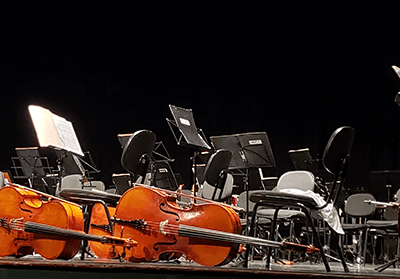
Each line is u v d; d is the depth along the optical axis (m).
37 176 6.48
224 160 3.96
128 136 5.23
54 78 8.72
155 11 8.88
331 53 8.23
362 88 8.02
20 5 8.68
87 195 3.34
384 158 7.80
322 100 8.20
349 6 8.14
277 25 8.53
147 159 3.60
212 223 2.91
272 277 2.40
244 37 8.66
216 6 8.77
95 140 8.69
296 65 8.39
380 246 6.79
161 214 3.09
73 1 8.80
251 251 4.99
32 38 8.70
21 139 8.52
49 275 2.66
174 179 5.46
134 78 8.84
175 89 8.78
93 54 8.84
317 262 5.35
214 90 8.69
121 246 3.17
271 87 8.47
